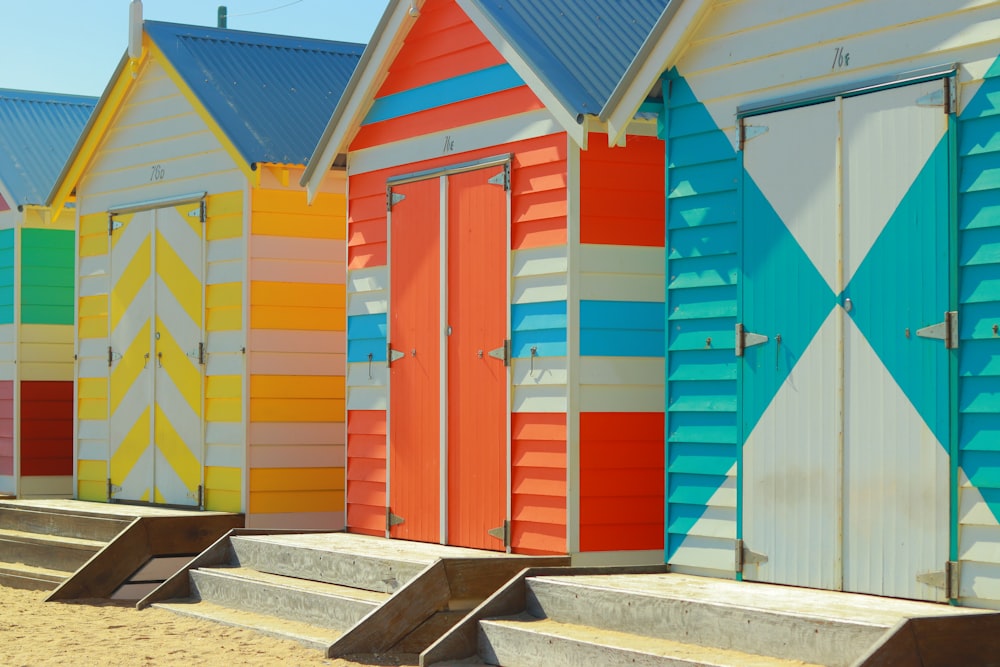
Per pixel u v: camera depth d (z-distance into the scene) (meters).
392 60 10.81
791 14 7.96
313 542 10.48
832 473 7.63
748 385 8.12
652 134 9.47
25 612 10.71
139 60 13.29
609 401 9.26
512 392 9.58
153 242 13.27
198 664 8.40
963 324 7.08
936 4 7.23
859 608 6.97
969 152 7.07
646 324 9.40
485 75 9.95
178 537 11.83
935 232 7.20
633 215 9.38
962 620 6.38
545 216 9.35
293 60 13.67
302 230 12.47
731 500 8.23
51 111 16.75
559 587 8.05
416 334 10.55
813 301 7.78
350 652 8.52
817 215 7.77
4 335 15.39
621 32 9.84
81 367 14.24
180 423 12.87
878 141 7.48
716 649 7.12
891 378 7.37
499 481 9.66
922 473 7.20
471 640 8.06
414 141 10.65
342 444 12.62
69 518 12.77
